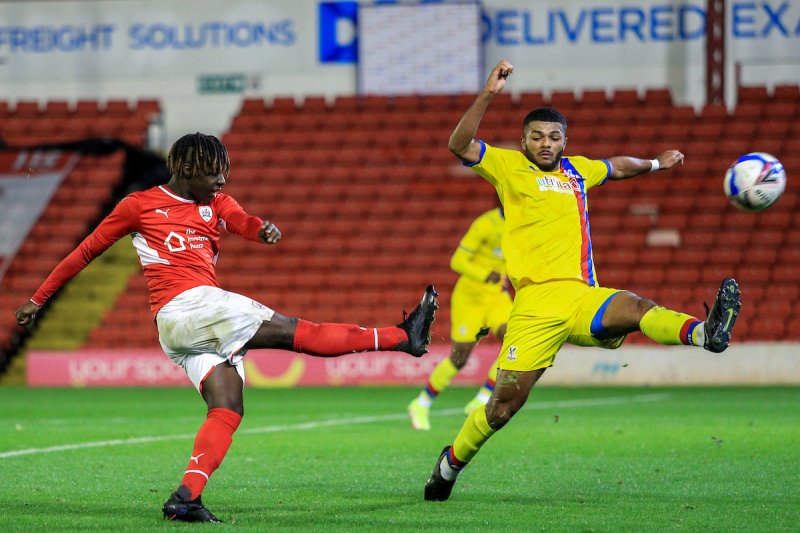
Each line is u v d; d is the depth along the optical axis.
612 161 24.67
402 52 93.88
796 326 74.75
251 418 48.19
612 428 41.50
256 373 72.69
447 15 93.00
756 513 21.75
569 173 23.86
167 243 21.28
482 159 23.41
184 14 98.06
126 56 98.75
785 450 33.91
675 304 77.88
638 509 22.33
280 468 30.14
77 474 28.89
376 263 84.25
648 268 81.31
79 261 21.53
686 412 49.34
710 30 90.19
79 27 99.06
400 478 28.00
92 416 50.31
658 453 33.25
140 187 93.19
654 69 92.56
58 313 84.12
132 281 84.94
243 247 86.69
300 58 97.06
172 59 98.44
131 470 29.77
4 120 97.19
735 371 69.62
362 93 95.06
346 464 31.09
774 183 23.83
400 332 21.58
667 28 92.31
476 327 41.78
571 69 93.50
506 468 29.72
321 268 84.75
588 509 22.36
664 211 85.38
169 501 20.61
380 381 72.06
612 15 92.88
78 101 97.50
